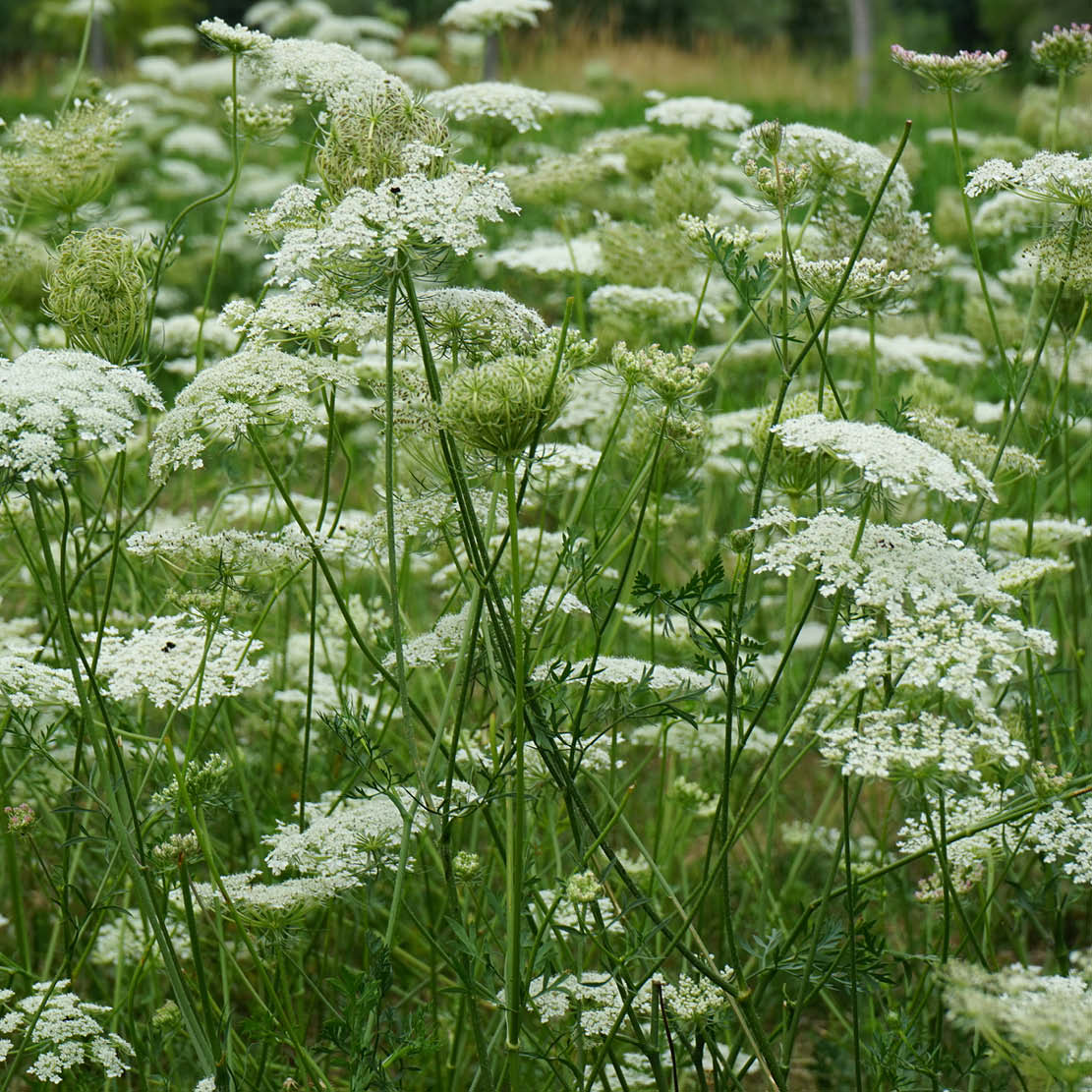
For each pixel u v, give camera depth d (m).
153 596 1.67
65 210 1.56
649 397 1.39
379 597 1.75
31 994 1.44
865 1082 1.46
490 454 1.32
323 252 1.30
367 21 3.99
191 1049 1.49
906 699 1.38
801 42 10.89
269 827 1.55
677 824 1.58
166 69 4.33
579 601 1.41
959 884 1.39
